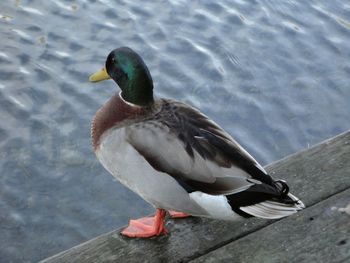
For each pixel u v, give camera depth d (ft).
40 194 20.27
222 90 24.38
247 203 10.00
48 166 21.12
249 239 10.41
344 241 10.21
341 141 12.15
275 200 9.91
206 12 28.07
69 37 26.25
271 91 24.57
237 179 10.05
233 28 27.25
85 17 27.37
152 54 25.59
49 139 22.00
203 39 26.53
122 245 10.62
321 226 10.49
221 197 10.16
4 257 18.45
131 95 11.23
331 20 28.07
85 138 22.12
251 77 25.03
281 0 29.19
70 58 25.25
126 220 19.70
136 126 10.98
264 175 10.01
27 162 21.20
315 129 23.30
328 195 11.04
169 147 10.54
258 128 23.20
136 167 10.89
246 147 22.43
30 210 19.77
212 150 10.33
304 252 10.09
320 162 11.72
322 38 27.09
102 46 25.85
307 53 26.32
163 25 27.12
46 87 23.98
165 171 10.57
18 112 22.93
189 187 10.46
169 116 10.92
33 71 24.59
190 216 11.16
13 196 20.16
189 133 10.58
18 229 19.22
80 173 20.97
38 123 22.57
